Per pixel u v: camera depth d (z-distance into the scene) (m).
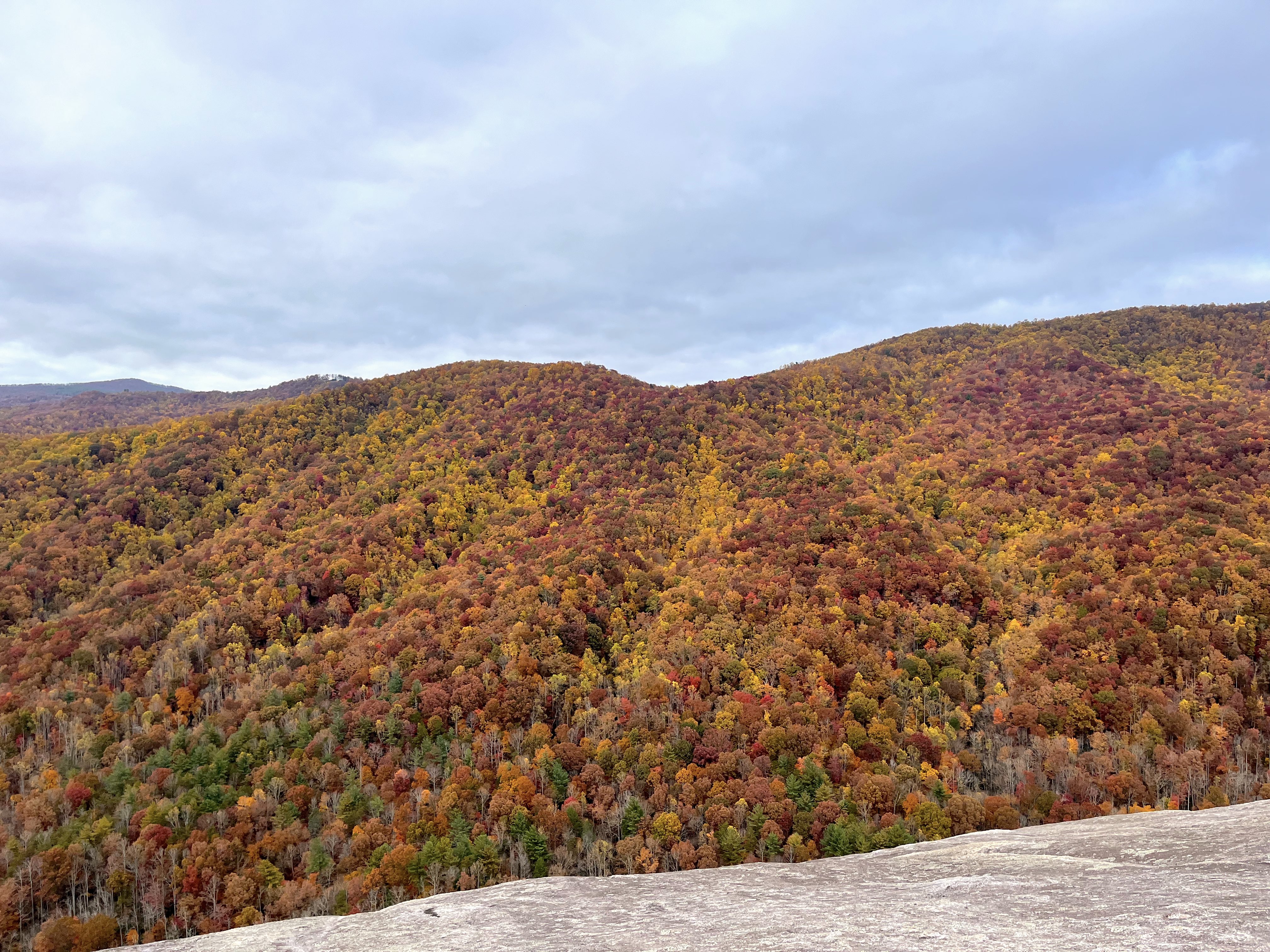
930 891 8.25
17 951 62.16
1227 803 64.06
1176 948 4.88
